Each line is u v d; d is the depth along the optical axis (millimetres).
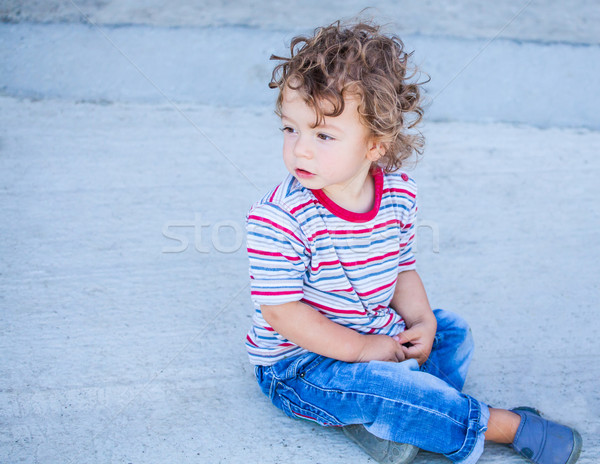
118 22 4000
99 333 2021
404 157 1729
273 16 4203
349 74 1442
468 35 4145
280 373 1688
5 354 1917
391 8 4445
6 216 2492
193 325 2084
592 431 1737
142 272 2297
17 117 3084
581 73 3859
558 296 2266
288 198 1559
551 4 4812
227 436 1685
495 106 3494
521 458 1620
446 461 1614
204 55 3699
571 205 2775
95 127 3080
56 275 2244
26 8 4070
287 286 1550
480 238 2547
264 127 3180
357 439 1641
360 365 1577
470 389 1864
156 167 2850
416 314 1794
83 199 2625
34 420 1714
